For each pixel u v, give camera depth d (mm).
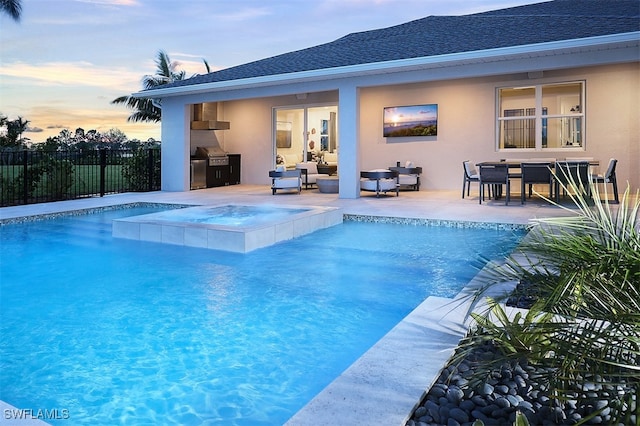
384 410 1967
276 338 3338
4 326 3600
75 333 3453
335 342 3264
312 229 7559
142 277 5008
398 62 9617
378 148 13602
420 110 12898
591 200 2232
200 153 14727
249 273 5141
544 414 1914
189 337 3363
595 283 1669
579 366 1771
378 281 4809
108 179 13070
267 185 15375
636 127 10555
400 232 7449
